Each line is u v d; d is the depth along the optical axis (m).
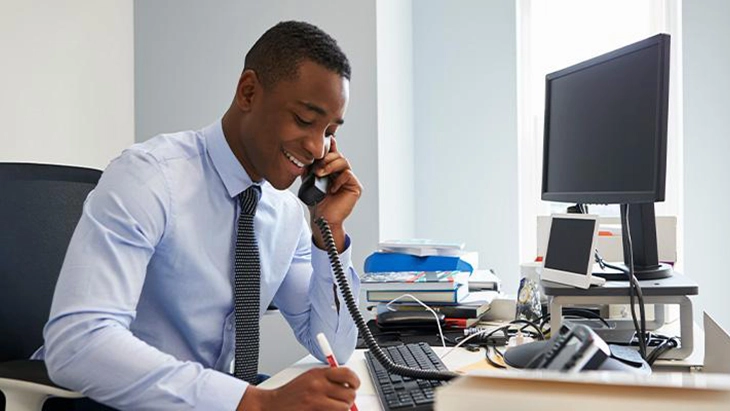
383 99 2.71
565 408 0.53
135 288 1.16
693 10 3.04
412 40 3.31
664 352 1.42
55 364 1.06
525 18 3.28
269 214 1.47
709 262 3.03
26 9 2.21
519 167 3.26
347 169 1.46
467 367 1.31
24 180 1.48
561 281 1.50
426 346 1.40
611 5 3.22
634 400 0.52
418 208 3.31
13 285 1.40
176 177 1.29
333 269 1.38
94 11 2.52
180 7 2.85
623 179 1.50
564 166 1.75
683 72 3.05
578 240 1.49
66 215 1.52
